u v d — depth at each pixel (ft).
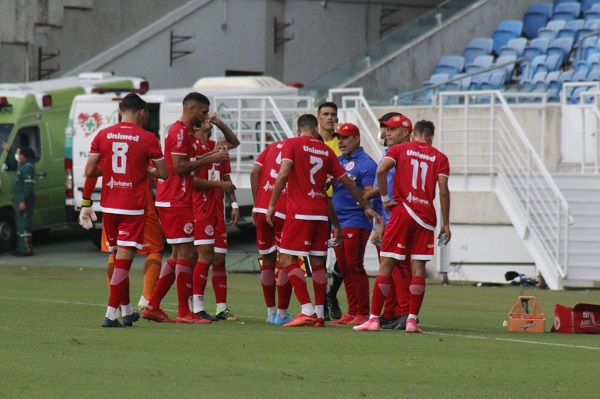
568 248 207.62
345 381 86.33
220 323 129.80
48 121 269.44
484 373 92.22
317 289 128.88
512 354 104.73
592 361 100.99
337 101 311.06
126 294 119.96
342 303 172.55
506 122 244.01
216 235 134.51
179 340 107.76
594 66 290.56
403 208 121.60
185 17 367.66
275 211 130.52
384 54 348.79
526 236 214.48
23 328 115.65
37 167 265.54
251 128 269.03
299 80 388.16
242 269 231.91
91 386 80.33
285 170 124.47
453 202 231.09
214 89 269.64
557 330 126.52
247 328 122.83
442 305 170.91
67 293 170.30
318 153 126.11
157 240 134.31
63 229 309.83
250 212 270.87
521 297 128.98
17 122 261.65
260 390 80.84
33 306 145.69
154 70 363.97
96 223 256.73
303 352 102.06
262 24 379.14
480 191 224.33
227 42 373.61
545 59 313.12
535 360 100.83
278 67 384.06
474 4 360.07
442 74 335.26
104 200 118.01
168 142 125.59
